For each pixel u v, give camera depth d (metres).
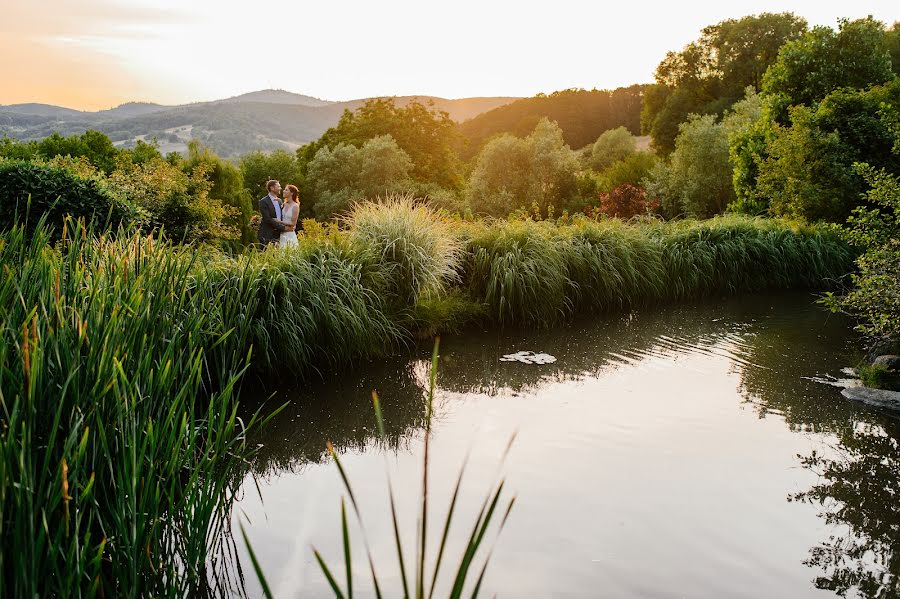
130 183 12.88
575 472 4.53
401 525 3.90
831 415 5.68
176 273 4.83
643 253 11.09
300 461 4.87
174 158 23.69
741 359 7.53
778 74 16.73
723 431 5.30
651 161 30.19
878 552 3.56
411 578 3.34
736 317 9.93
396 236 8.42
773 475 4.50
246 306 6.54
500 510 4.00
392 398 6.32
